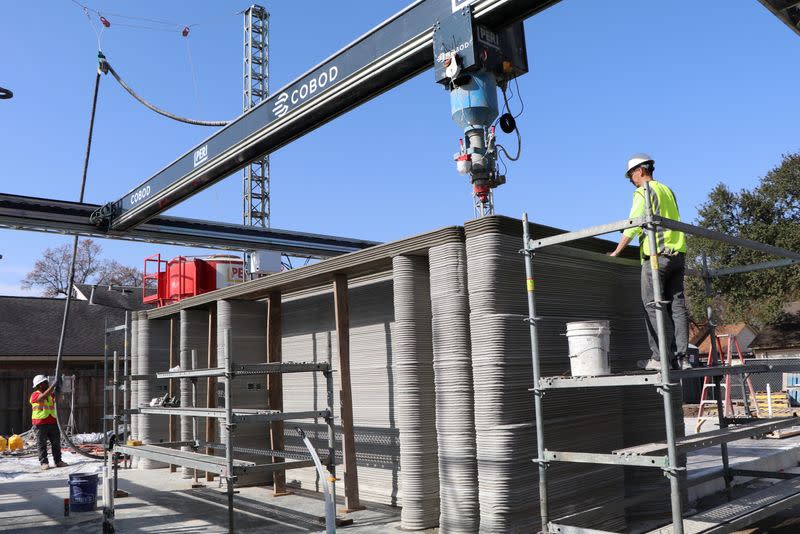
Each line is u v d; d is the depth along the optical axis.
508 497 5.37
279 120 8.98
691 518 4.96
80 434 18.72
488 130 6.50
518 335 5.67
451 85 6.54
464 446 5.79
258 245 16.22
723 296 34.41
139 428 11.33
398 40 7.26
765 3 6.05
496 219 5.61
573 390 6.04
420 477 6.27
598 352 4.97
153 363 11.54
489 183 6.41
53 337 23.47
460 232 6.00
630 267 6.99
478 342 5.62
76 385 19.84
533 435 5.62
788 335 33.47
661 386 4.29
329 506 4.99
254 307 9.38
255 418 6.37
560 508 5.72
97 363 23.14
